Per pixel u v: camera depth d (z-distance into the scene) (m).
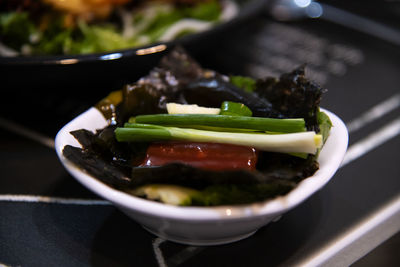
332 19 0.55
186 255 0.28
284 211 0.26
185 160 0.27
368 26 0.53
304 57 0.46
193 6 0.47
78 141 0.28
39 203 0.31
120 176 0.28
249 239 0.29
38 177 0.33
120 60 0.35
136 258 0.28
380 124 0.37
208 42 0.38
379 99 0.40
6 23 0.40
